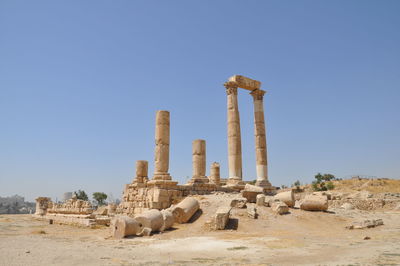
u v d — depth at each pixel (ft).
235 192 92.73
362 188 212.84
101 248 42.60
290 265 30.68
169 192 78.33
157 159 84.33
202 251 39.29
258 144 109.29
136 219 56.95
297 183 257.75
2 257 35.40
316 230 57.62
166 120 86.48
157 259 34.76
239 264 31.55
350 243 43.83
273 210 69.10
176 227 61.11
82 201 99.04
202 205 71.36
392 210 109.40
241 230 56.54
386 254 34.76
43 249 41.91
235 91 105.50
